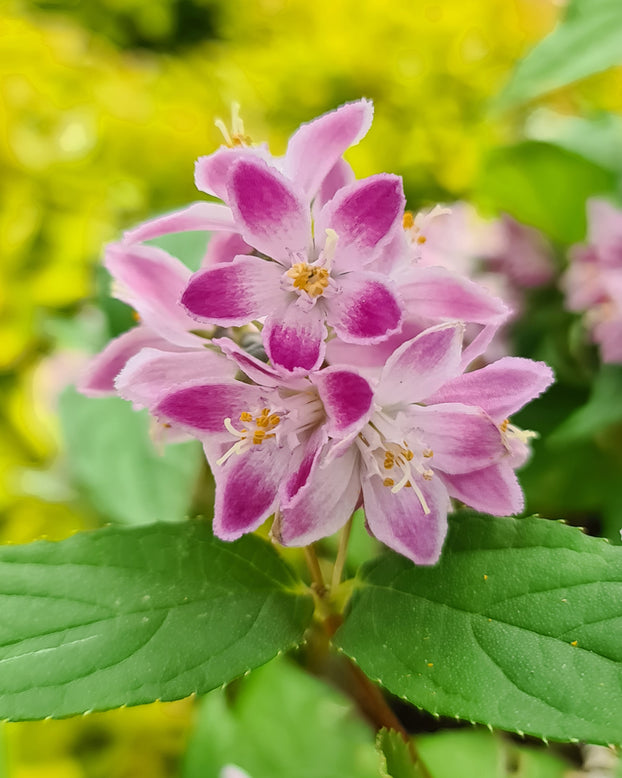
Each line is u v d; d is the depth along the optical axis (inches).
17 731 8.7
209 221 5.8
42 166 10.6
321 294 5.6
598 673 5.3
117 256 6.0
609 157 9.7
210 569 6.0
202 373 5.8
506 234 10.2
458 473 5.8
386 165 11.1
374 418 5.8
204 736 8.5
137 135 10.7
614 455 9.0
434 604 5.7
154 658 5.7
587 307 8.9
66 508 9.8
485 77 11.0
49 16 12.4
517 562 5.7
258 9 11.7
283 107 11.5
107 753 8.9
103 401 8.5
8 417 10.2
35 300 10.5
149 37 12.6
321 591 6.0
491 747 8.1
